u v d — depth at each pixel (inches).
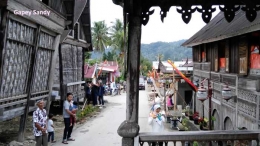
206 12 189.0
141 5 192.1
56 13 505.4
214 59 604.1
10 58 363.6
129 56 195.5
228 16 189.0
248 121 398.0
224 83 510.9
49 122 420.5
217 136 200.1
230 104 477.4
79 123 581.6
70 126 430.9
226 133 200.5
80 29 839.1
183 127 557.6
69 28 594.6
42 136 331.6
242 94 422.3
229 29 418.3
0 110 343.9
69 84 676.1
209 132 202.4
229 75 486.0
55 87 623.2
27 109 423.5
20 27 383.2
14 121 566.9
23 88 416.2
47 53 498.6
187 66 974.4
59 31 531.2
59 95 629.0
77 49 803.4
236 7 188.7
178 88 913.5
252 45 402.6
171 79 816.3
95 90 858.1
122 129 194.4
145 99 1109.1
